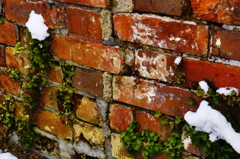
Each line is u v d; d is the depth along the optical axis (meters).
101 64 1.03
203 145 0.93
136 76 0.99
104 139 1.11
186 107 0.95
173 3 0.88
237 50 0.84
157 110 0.99
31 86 1.15
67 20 1.04
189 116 0.92
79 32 1.03
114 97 1.04
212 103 0.91
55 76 1.12
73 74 1.09
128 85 1.01
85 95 1.10
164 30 0.91
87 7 0.99
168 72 0.94
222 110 0.90
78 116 1.14
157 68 0.95
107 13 0.97
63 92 1.13
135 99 1.01
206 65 0.89
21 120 1.27
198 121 0.91
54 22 1.06
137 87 1.00
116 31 0.97
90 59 1.04
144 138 1.04
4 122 1.29
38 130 1.25
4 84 1.25
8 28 1.15
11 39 1.16
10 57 1.19
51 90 1.15
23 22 1.11
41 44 1.09
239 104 0.87
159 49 0.93
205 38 0.87
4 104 1.28
